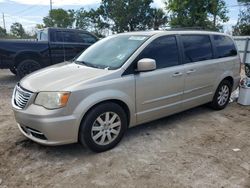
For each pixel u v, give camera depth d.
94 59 4.47
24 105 3.62
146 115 4.30
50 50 8.86
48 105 3.41
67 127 3.46
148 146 4.10
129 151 3.94
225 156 3.85
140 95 4.11
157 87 4.31
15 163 3.59
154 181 3.23
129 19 49.72
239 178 3.32
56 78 3.78
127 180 3.25
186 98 4.91
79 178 3.28
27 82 3.85
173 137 4.44
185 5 23.44
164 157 3.78
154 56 4.32
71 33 9.36
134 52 4.11
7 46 8.08
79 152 3.89
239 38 10.01
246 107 6.21
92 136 3.71
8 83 8.94
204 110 5.90
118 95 3.82
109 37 5.01
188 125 4.98
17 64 8.44
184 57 4.79
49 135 3.44
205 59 5.24
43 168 3.49
